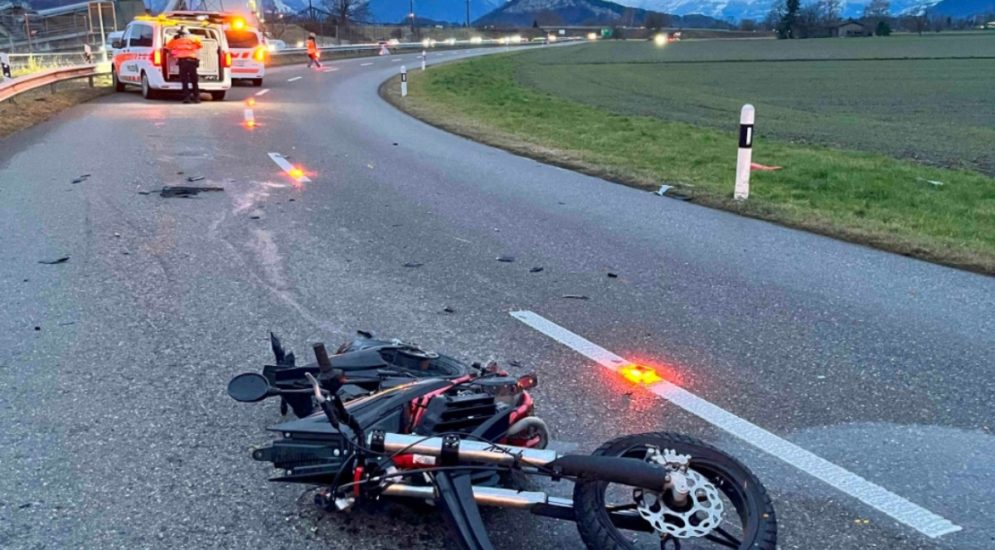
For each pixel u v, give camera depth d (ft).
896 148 61.31
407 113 67.87
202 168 37.42
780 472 12.56
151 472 12.17
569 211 31.53
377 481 9.52
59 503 11.33
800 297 21.42
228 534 10.73
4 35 186.80
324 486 10.76
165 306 19.25
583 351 17.25
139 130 49.44
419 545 10.57
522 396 11.68
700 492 9.00
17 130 48.75
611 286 22.00
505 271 23.07
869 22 536.01
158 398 14.52
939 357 17.37
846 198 36.04
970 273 24.08
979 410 14.84
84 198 30.42
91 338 17.21
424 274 22.50
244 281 21.31
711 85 137.39
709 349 17.58
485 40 361.51
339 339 17.43
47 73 66.85
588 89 119.55
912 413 14.66
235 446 12.98
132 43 74.18
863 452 13.23
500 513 11.37
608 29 496.64
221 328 17.92
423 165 41.22
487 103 82.38
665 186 36.58
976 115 92.73
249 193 32.42
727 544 9.16
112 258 23.03
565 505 9.33
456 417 10.63
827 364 16.87
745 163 33.73
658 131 63.16
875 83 143.84
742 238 27.89
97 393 14.67
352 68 136.05
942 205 34.88
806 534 11.00
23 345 16.78
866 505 11.73
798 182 40.04
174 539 10.59
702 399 15.03
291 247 24.81
